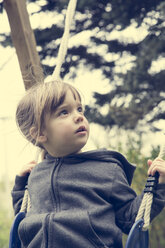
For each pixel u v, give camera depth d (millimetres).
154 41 6305
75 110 2254
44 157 2584
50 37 6352
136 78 6406
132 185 5391
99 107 6582
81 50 6477
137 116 6480
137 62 6391
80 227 2066
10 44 6180
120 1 6293
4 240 7762
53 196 2191
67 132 2209
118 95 6531
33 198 2287
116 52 6473
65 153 2266
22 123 2367
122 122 6531
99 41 6438
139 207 2150
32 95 2332
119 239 2129
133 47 6395
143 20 6332
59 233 2064
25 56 3615
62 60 2949
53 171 2250
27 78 3441
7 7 3617
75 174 2205
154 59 6348
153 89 6457
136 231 2078
